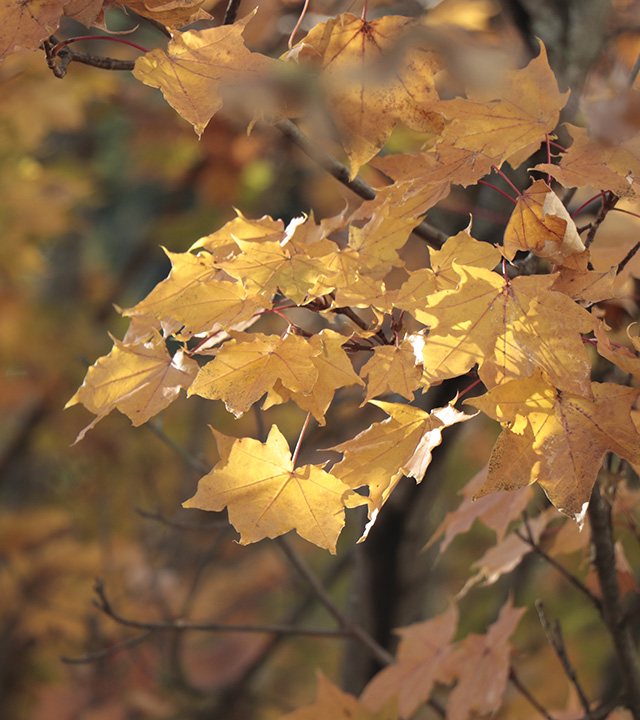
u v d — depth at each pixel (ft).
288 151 15.17
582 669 14.10
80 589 15.35
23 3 6.40
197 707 13.93
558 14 7.40
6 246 17.46
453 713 7.65
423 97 6.42
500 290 6.28
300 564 8.25
